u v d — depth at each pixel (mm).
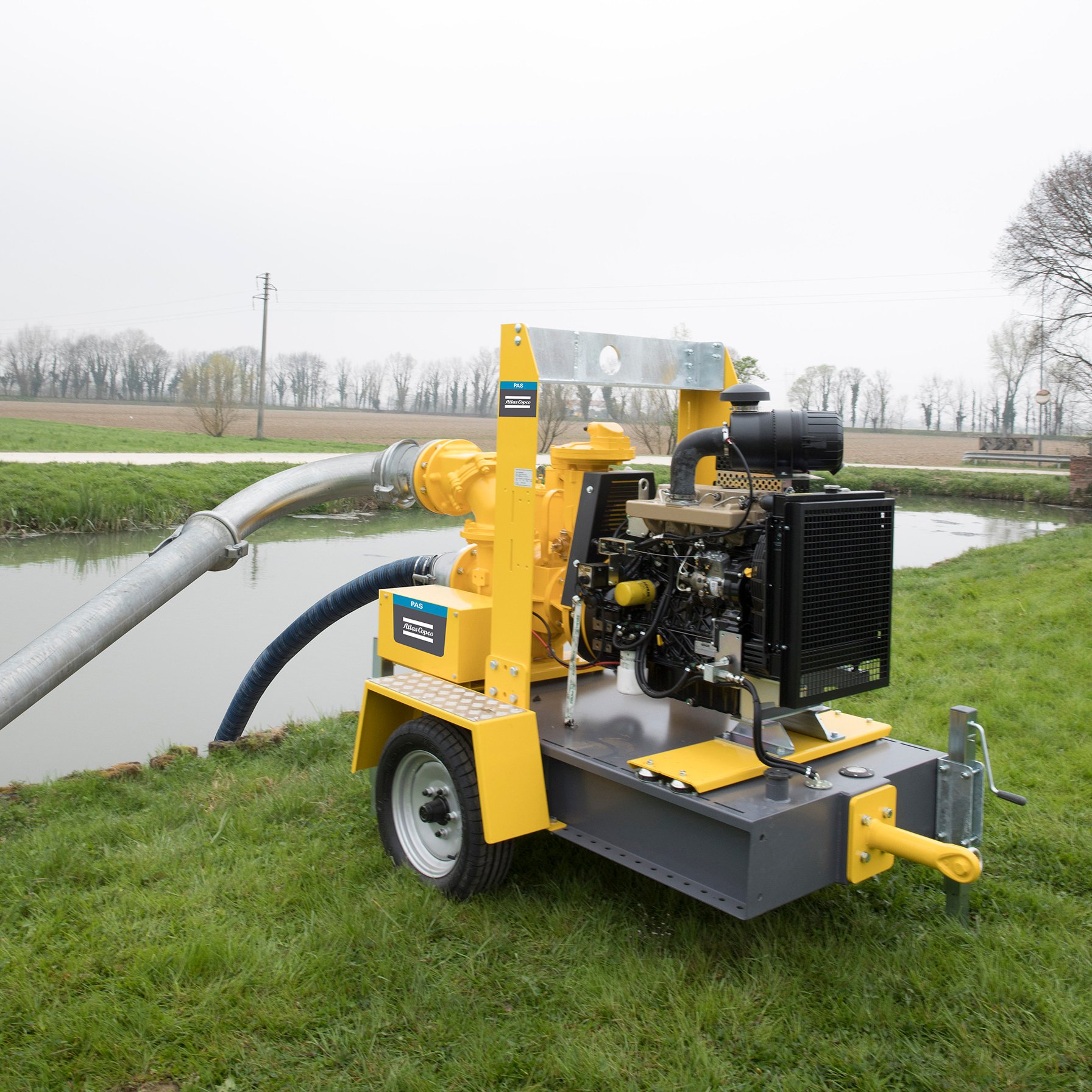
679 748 3293
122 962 3145
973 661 7469
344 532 18109
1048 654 7598
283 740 6066
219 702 8156
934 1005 2910
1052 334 34969
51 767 6625
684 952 3152
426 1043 2738
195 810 4617
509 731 3330
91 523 18359
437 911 3412
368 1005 2922
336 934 3234
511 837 3320
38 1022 2812
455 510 4492
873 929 3338
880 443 65750
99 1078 2604
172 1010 2871
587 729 3535
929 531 22406
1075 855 3910
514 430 3447
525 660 3477
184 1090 2533
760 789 2967
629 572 3465
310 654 9773
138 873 3826
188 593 12430
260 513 5391
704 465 4227
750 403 3154
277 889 3664
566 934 3279
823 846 2932
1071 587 10680
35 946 3248
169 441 38594
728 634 3080
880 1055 2658
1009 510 28406
